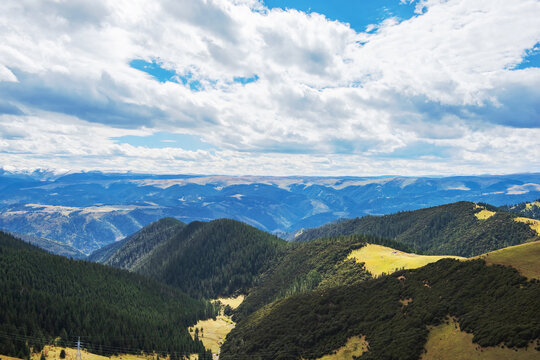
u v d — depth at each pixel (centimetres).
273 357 14662
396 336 11656
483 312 10656
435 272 14638
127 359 16462
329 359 12675
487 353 9094
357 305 15512
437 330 11062
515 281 11231
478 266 13112
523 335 8844
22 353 13788
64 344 16075
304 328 15725
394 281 15825
